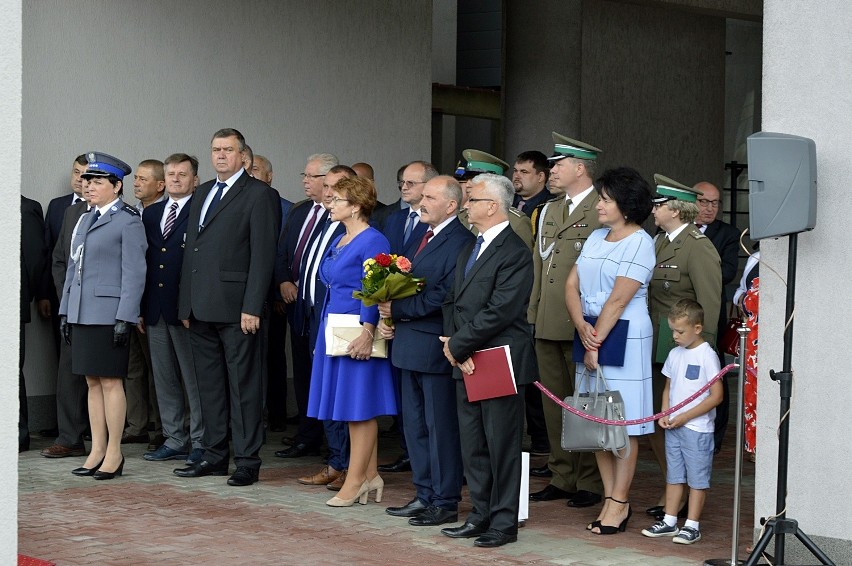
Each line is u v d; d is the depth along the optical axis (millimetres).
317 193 8938
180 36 10477
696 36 15398
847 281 5621
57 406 8922
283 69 11141
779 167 5422
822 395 5676
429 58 12367
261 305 7867
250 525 6699
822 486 5672
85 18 9922
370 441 7285
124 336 7973
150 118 10320
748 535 6625
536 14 13938
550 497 7508
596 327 6555
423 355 6691
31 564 5684
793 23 5781
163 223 8773
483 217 6320
